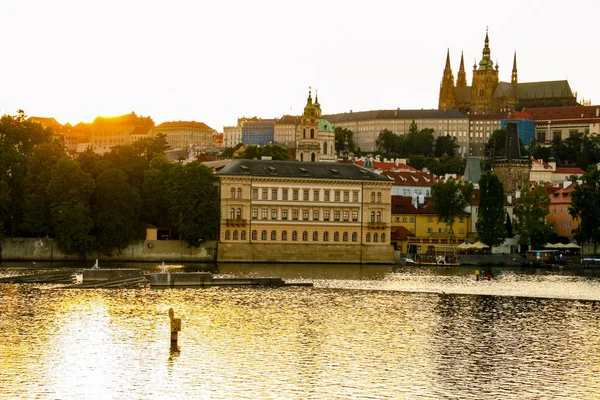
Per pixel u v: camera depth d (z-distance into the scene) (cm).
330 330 16850
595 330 17488
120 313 18262
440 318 18700
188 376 13075
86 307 19000
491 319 18725
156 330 16400
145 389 12394
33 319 17288
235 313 18650
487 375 13500
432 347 15438
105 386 12506
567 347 15650
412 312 19500
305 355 14538
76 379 12825
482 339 16300
